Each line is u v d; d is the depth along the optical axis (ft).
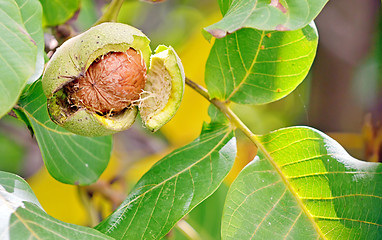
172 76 1.73
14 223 1.59
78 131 1.72
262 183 1.79
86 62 1.67
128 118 1.74
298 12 1.62
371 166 1.79
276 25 1.61
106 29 1.69
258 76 1.85
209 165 1.79
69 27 2.13
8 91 1.53
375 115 2.31
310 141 1.80
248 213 1.77
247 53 1.83
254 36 1.82
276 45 1.82
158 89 1.75
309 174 1.79
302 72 1.83
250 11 1.63
